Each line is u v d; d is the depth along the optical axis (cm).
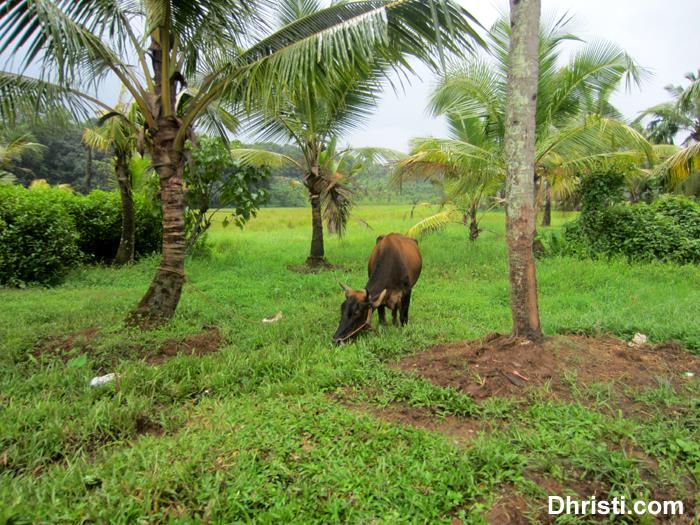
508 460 289
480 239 1698
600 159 1148
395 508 251
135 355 506
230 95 620
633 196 2273
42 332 577
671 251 1105
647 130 2514
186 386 425
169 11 538
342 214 1266
